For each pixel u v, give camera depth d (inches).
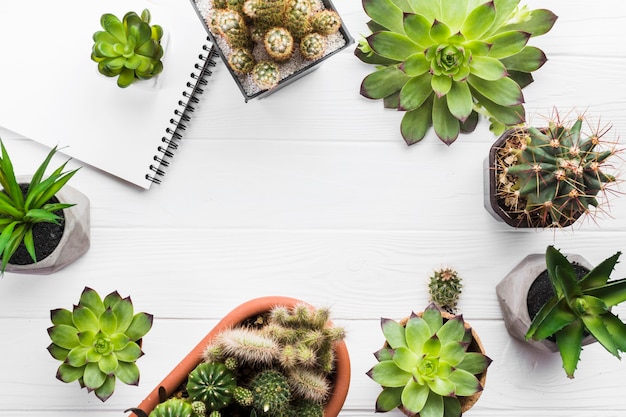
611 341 36.4
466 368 38.4
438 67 38.0
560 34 45.8
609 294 36.8
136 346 38.4
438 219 46.0
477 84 39.2
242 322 39.7
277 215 45.6
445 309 45.5
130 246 45.1
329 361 35.7
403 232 45.9
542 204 38.8
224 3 38.2
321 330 35.4
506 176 41.8
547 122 46.3
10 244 38.6
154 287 45.1
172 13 44.0
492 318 45.6
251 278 45.5
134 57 39.7
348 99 45.7
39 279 44.6
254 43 40.2
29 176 41.6
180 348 44.9
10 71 43.8
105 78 44.1
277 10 37.1
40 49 43.9
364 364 45.2
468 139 45.8
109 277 45.0
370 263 45.8
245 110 45.4
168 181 45.2
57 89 44.0
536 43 45.9
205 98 45.2
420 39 37.3
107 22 39.0
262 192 45.6
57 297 44.7
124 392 44.4
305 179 45.8
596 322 36.8
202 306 45.3
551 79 46.0
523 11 39.4
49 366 44.6
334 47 40.8
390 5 37.7
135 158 44.5
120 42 39.6
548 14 39.3
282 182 45.6
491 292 45.8
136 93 44.3
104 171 44.9
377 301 45.6
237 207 45.5
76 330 38.6
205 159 45.4
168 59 44.2
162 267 45.2
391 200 45.9
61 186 39.3
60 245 40.9
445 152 45.9
